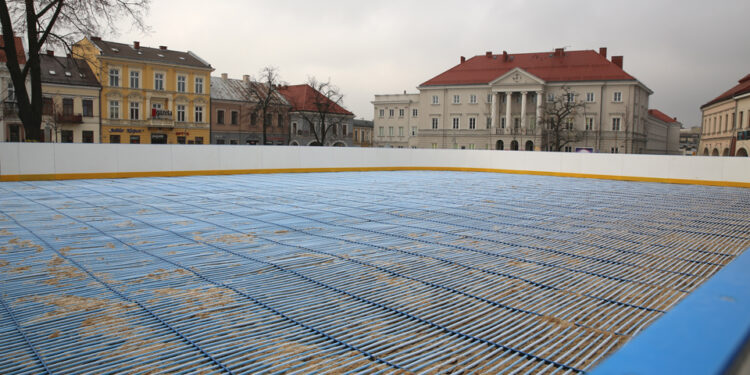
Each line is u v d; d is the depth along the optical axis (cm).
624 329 430
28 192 1429
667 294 531
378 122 7425
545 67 5884
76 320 434
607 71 5584
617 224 980
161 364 355
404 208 1177
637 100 5669
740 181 1867
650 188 1783
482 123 5991
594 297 518
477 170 2652
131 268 607
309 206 1193
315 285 546
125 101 4528
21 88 2106
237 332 413
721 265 659
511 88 5706
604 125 5572
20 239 777
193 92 4897
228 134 5219
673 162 2034
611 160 2197
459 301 499
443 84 6119
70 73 4288
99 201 1248
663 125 9194
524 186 1802
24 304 473
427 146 6262
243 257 671
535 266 641
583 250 741
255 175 2166
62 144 1792
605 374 67
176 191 1496
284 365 354
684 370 67
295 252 703
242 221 968
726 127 4803
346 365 354
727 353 73
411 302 495
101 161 1873
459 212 1122
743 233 891
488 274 600
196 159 2084
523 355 374
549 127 5625
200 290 523
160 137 4747
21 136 4031
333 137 6122
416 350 382
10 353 370
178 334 407
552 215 1092
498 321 446
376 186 1727
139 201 1255
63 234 818
